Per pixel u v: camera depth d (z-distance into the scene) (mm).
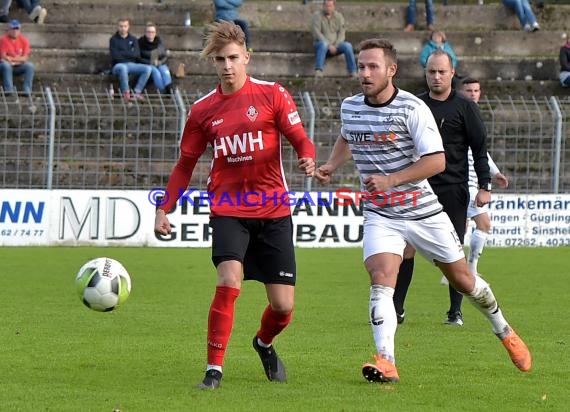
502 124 44188
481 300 16031
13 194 40250
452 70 21266
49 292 27344
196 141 15633
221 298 14812
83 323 21828
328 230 41375
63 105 43000
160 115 45406
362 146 16031
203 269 33375
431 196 15914
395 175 15234
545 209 42094
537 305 25609
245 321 22266
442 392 14875
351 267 34344
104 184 44312
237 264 14867
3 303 25047
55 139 45031
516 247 41844
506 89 52094
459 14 59938
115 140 45062
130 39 49719
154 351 18375
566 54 52094
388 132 15719
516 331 21297
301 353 18297
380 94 15742
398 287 22016
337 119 44219
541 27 60500
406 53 57094
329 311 24109
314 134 43500
